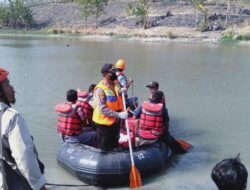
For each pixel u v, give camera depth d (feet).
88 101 27.78
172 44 141.69
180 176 23.52
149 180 22.84
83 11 236.02
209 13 205.46
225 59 86.89
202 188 21.89
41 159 26.07
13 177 10.96
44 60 84.48
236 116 37.76
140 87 51.31
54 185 22.02
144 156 22.85
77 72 65.67
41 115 37.27
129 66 73.31
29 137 10.73
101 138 22.38
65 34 217.77
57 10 273.33
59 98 45.03
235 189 7.74
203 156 26.94
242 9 205.05
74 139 24.18
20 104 41.70
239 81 57.26
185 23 197.36
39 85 53.36
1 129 10.60
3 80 11.11
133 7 236.84
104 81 22.50
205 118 36.88
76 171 22.53
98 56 93.91
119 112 22.57
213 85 53.83
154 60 84.07
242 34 164.66
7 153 10.82
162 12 223.10
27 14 259.60
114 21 229.04
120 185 22.27
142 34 186.29
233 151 28.14
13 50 111.45
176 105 41.93
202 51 108.88
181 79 58.49
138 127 25.39
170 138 26.89
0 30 249.96
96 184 22.11
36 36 207.92
